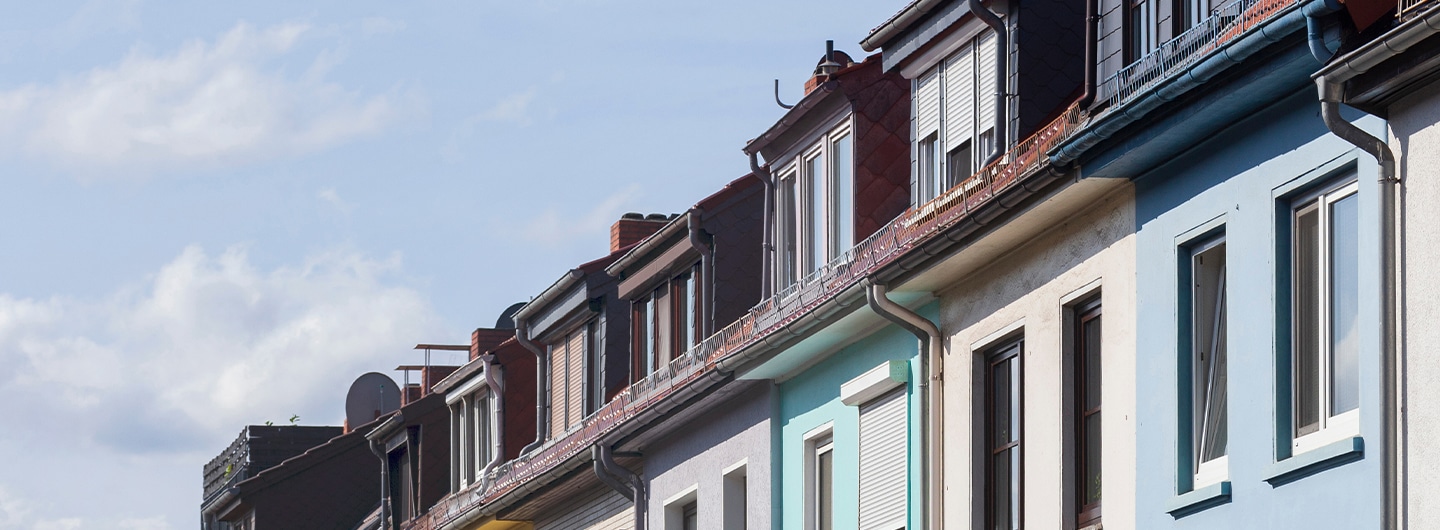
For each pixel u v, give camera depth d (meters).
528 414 37.12
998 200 17.45
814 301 22.58
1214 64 14.16
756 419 24.72
